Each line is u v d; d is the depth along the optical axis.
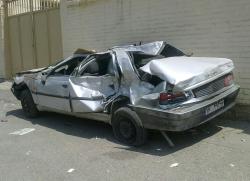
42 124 9.27
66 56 13.61
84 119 9.48
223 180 5.39
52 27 14.60
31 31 15.75
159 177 5.64
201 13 8.98
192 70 6.82
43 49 15.25
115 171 5.99
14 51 16.98
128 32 11.02
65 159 6.67
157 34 10.15
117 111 7.25
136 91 7.04
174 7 9.59
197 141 7.14
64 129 8.69
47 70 9.34
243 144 6.82
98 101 7.68
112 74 7.66
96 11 12.05
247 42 8.20
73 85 8.03
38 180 5.82
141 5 10.48
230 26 8.45
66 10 13.33
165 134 7.03
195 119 6.59
